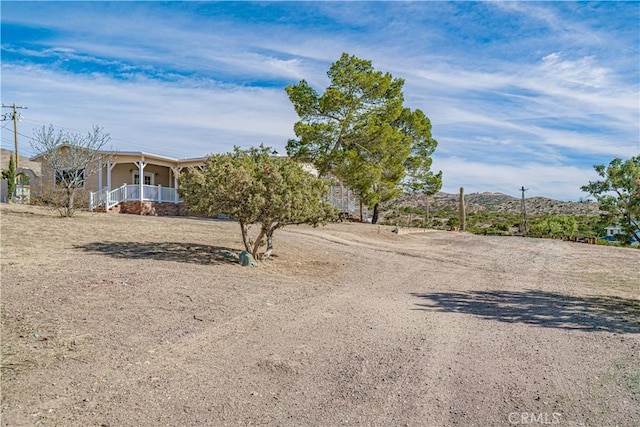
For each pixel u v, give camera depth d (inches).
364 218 1302.9
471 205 2743.6
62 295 248.5
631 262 631.2
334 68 956.6
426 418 138.9
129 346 184.4
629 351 211.0
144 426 124.8
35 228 507.8
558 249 822.5
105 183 1048.8
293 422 132.6
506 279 452.8
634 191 407.5
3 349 169.6
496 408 147.0
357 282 392.5
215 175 404.8
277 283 349.1
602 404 151.3
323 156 944.3
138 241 482.6
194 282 313.7
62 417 126.4
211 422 129.4
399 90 997.8
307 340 210.2
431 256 628.4
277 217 414.0
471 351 206.1
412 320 262.1
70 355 169.8
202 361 175.5
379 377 169.9
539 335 237.0
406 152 1053.2
